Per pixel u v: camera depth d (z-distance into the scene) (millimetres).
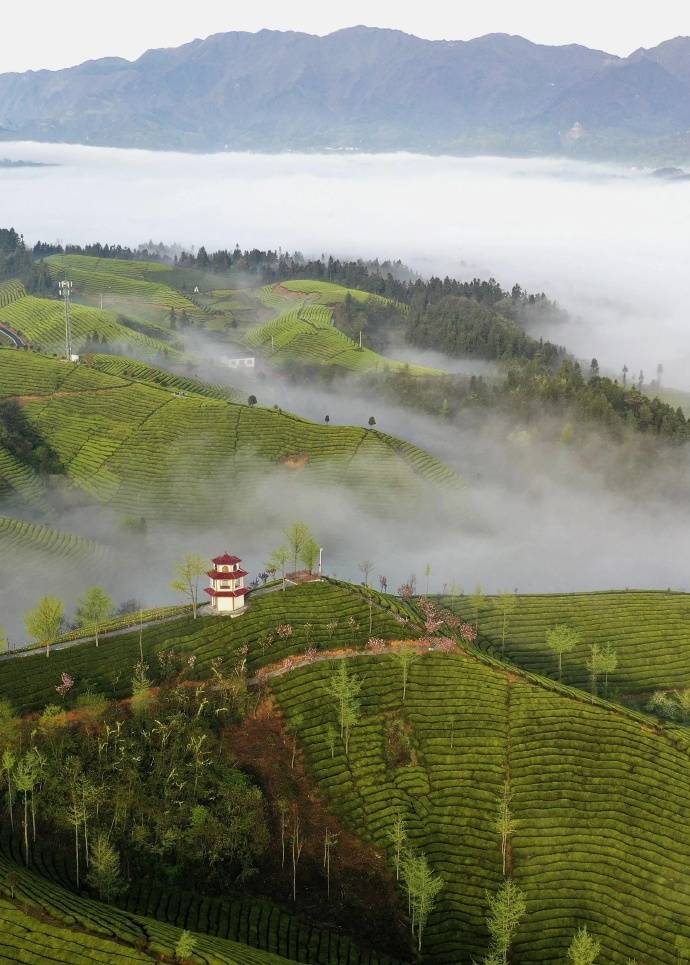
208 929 88500
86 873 92688
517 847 102562
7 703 107750
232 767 105562
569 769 111500
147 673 118188
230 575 132125
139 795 98938
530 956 92188
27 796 98500
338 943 90250
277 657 123125
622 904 97062
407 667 125188
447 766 111750
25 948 77750
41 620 122312
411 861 94375
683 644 147375
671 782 109875
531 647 145375
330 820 103875
